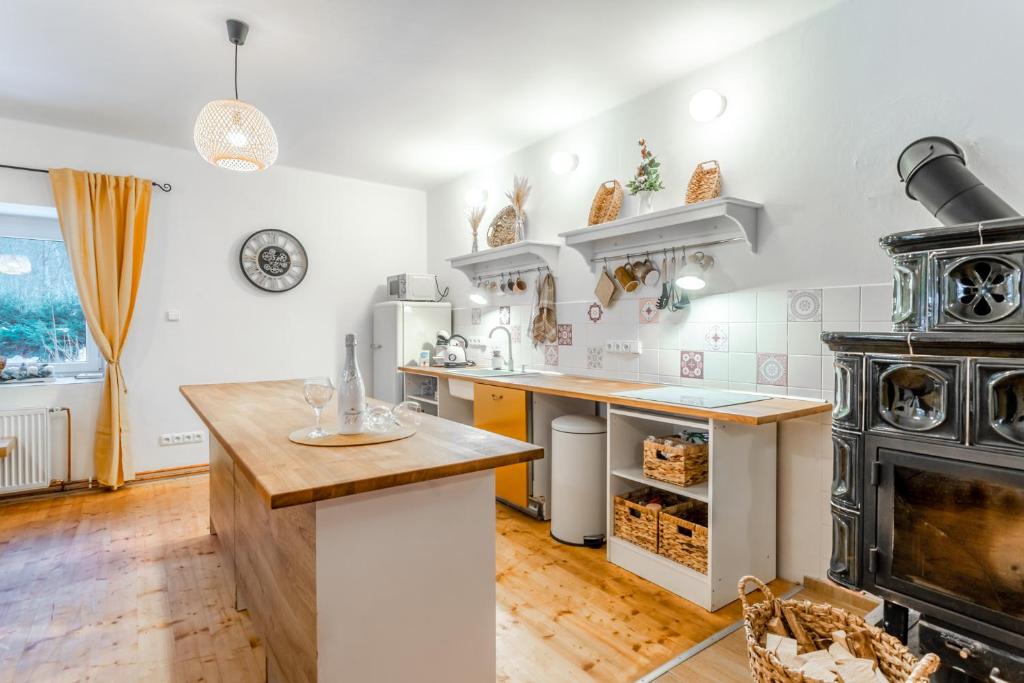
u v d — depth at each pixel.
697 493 2.25
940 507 1.54
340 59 2.71
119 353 3.73
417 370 4.11
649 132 3.08
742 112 2.62
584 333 3.52
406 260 5.19
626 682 1.75
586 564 2.61
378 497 1.31
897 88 2.09
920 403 1.57
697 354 2.83
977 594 1.47
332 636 1.26
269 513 1.61
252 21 2.37
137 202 3.81
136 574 2.51
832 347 1.76
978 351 1.42
